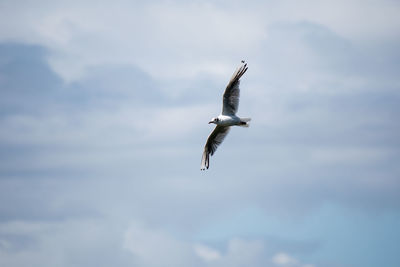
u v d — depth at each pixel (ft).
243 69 98.37
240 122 99.60
